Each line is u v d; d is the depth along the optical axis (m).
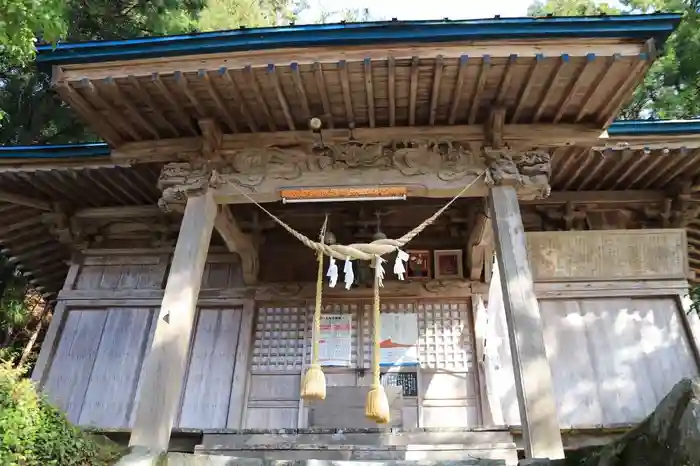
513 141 7.76
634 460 4.18
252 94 7.35
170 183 7.93
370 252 7.03
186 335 6.86
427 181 7.67
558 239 10.05
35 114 16.50
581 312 9.73
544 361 6.27
